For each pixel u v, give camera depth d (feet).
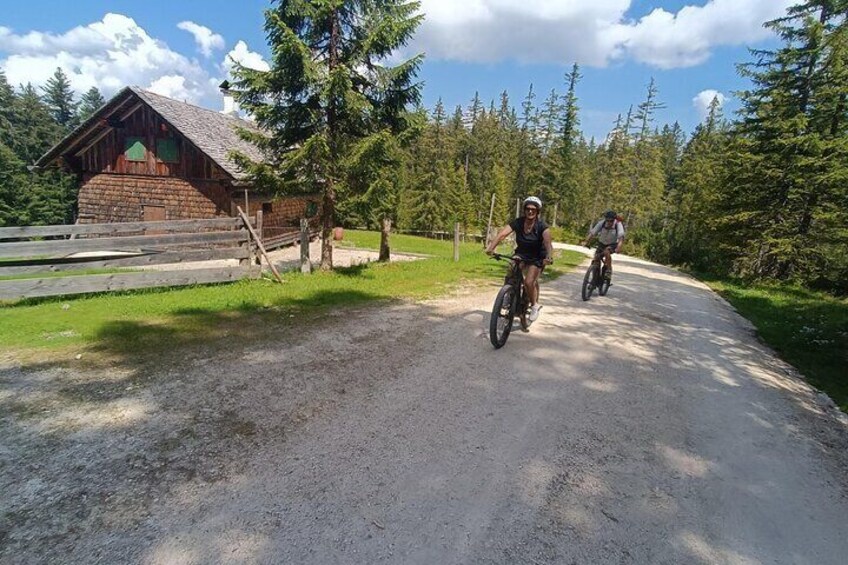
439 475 10.53
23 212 138.62
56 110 248.93
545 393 15.52
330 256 39.27
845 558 8.70
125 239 29.22
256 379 15.56
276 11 31.76
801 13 61.82
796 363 21.29
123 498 9.27
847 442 13.58
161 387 14.64
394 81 35.40
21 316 22.62
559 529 9.00
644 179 183.11
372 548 8.22
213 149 62.54
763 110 68.54
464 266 47.09
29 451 10.78
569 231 180.24
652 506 9.86
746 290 49.29
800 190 62.34
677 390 16.60
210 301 26.58
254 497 9.46
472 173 222.07
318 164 35.06
